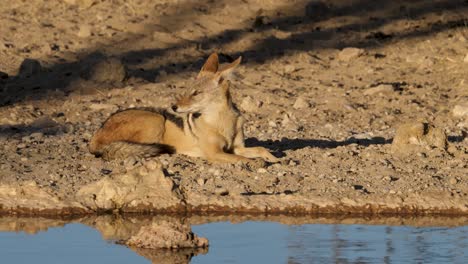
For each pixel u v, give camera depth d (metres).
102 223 32.12
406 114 48.25
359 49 57.81
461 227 31.25
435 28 62.47
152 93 51.69
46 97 51.25
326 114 48.19
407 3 66.81
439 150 38.88
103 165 37.94
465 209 33.19
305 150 39.59
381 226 31.39
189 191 34.41
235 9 65.62
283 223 31.83
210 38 60.88
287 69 55.38
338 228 31.09
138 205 33.56
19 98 51.09
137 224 31.89
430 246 28.61
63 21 62.94
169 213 33.28
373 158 38.25
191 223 31.94
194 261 27.27
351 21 64.19
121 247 28.92
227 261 27.16
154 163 34.66
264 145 42.12
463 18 64.12
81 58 57.12
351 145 40.38
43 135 44.12
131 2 66.38
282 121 47.12
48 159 39.00
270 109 49.12
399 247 28.47
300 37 61.47
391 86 51.59
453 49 58.62
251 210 33.06
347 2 67.00
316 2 65.88
